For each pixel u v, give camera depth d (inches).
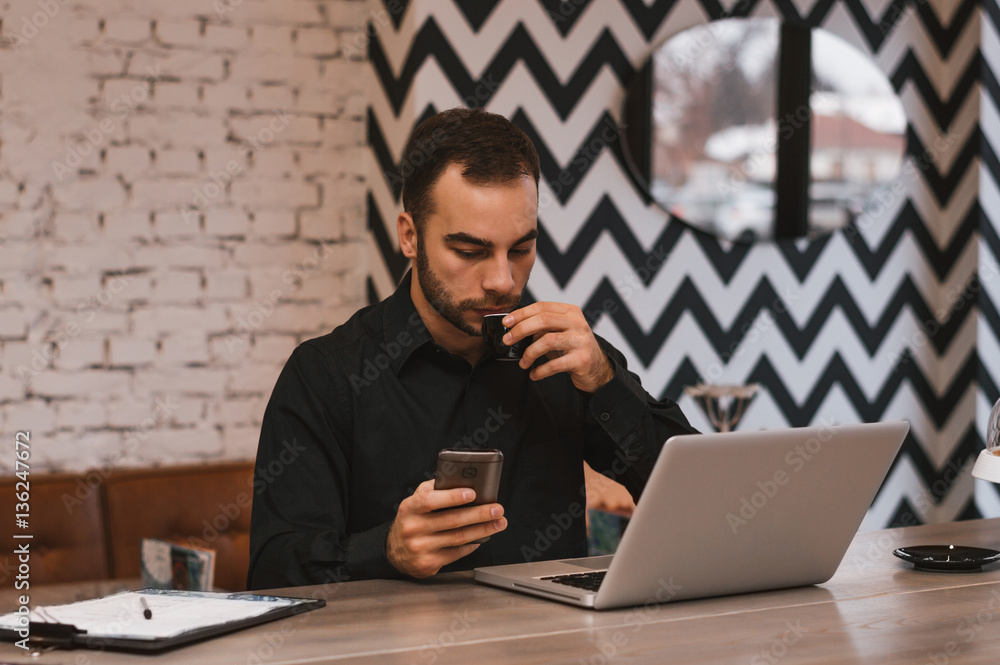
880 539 64.2
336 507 57.2
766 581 48.9
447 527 46.8
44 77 102.0
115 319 105.7
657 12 110.3
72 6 102.7
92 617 41.2
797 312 119.5
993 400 123.6
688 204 111.9
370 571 51.6
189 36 107.2
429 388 61.6
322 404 59.6
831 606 46.4
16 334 102.1
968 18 123.2
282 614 42.9
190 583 74.5
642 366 111.8
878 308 123.8
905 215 124.7
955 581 52.3
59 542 98.2
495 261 55.3
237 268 110.0
